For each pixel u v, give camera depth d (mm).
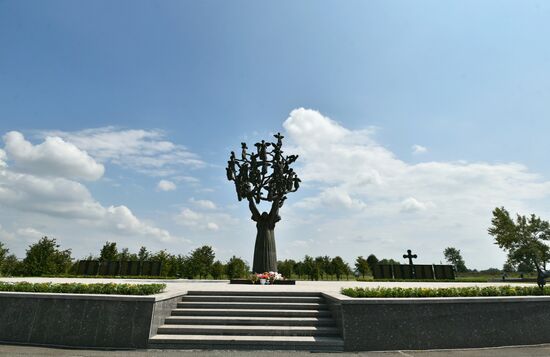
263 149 22766
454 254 94688
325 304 11305
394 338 9391
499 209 40281
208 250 39281
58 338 9414
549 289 10984
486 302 10047
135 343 9141
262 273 20484
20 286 10344
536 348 9539
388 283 21641
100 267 27688
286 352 8867
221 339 9188
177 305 11305
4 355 8320
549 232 38250
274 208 21625
